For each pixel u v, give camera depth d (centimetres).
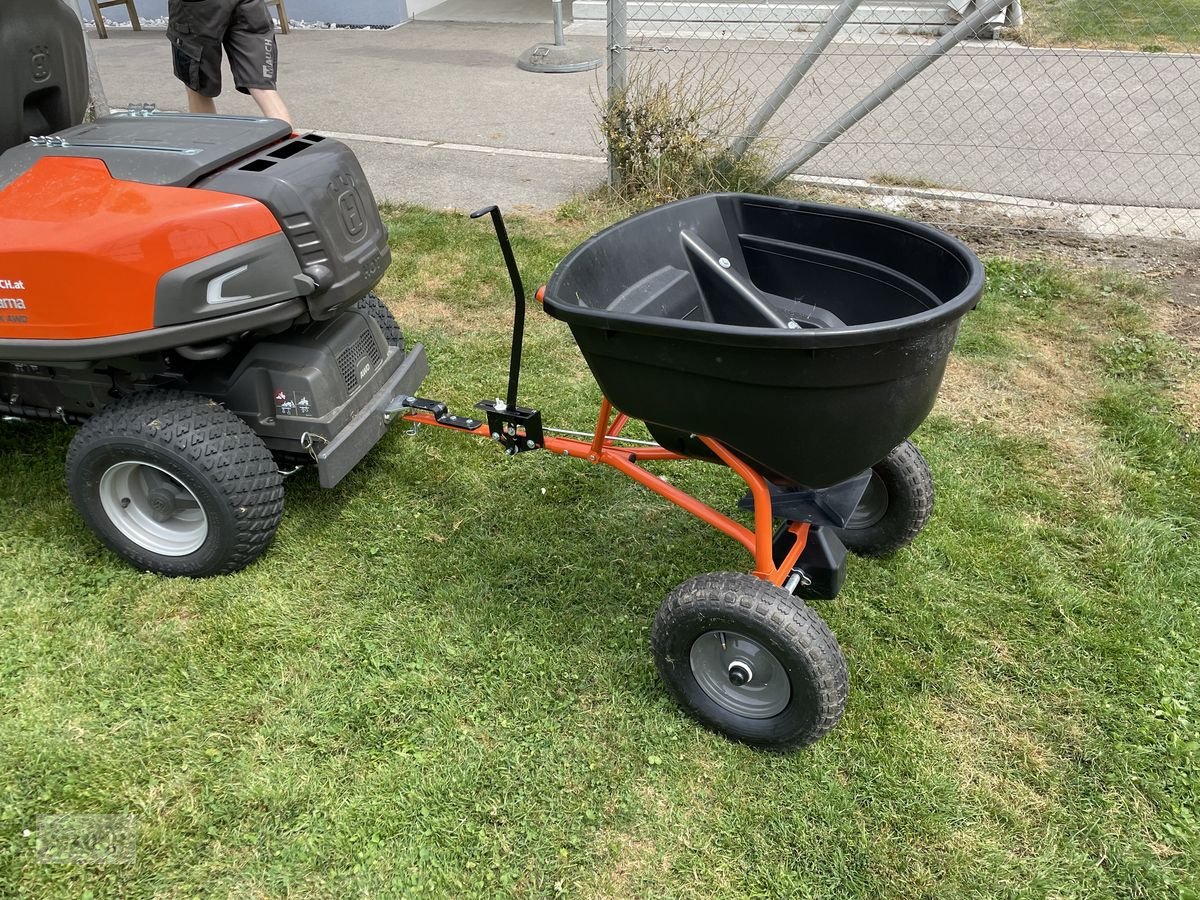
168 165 265
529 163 677
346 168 286
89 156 271
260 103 506
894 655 280
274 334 296
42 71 297
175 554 303
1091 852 226
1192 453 367
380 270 303
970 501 344
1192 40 944
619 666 276
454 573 311
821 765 247
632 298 263
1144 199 598
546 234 559
